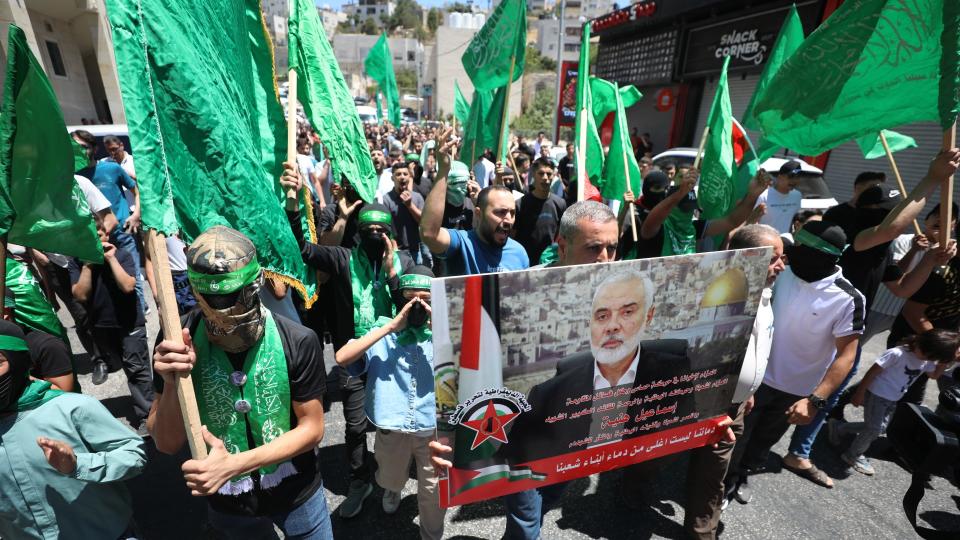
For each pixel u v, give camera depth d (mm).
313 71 2611
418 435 2176
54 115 1817
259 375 1465
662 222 3537
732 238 2334
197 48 1509
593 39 21625
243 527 1720
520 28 3789
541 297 1619
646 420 1968
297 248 2008
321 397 1598
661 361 1884
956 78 2068
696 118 14164
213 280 1260
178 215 1435
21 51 1664
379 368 2252
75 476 1492
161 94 1389
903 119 2471
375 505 2793
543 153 10023
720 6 12266
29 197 1847
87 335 3969
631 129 17234
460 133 14359
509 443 1764
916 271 3168
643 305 1775
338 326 2795
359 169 2977
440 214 2436
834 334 2350
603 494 2945
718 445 2307
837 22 2504
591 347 1749
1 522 1551
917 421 1928
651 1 14758
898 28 2328
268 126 2328
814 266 2355
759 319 2225
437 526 2348
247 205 1688
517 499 2035
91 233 2064
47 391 1557
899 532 2754
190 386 1256
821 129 2746
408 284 2113
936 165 2363
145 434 3381
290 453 1500
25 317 2070
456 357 1579
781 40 3820
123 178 5598
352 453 2660
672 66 14438
